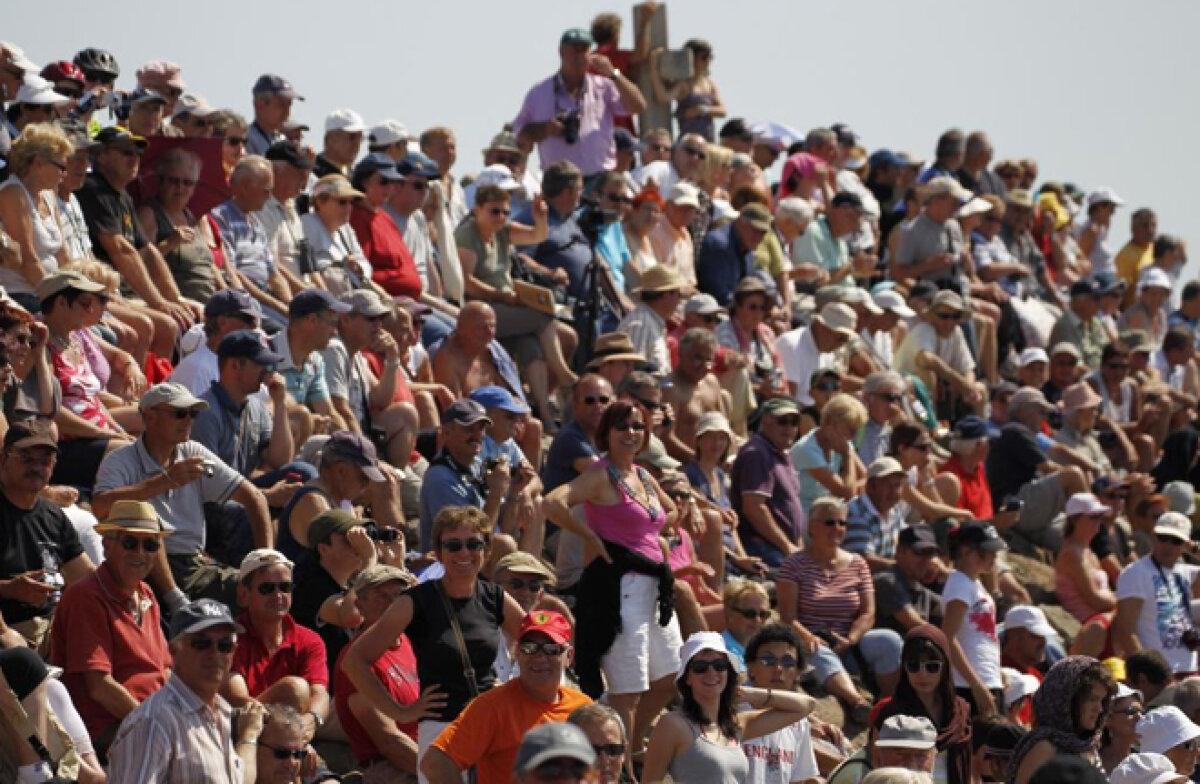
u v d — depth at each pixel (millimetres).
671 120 83562
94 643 34281
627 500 39875
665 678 40031
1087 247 94500
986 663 49000
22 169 45406
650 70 83000
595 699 39844
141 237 50281
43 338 40500
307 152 63938
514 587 38344
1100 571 59781
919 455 58312
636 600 39594
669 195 67688
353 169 60062
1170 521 54688
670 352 60844
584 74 75375
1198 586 55031
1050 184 91375
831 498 49031
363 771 36188
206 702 31453
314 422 47219
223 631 31484
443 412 49000
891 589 49938
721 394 57250
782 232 71875
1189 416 77250
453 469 44688
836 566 48812
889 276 76500
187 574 39938
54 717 31719
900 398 59781
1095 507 58969
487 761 31484
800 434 61594
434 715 33125
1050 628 51156
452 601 33625
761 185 76562
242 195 54438
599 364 54562
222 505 41188
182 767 30938
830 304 63312
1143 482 64375
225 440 43562
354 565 39125
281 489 42656
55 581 36094
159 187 51750
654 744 34531
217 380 44781
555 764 23375
